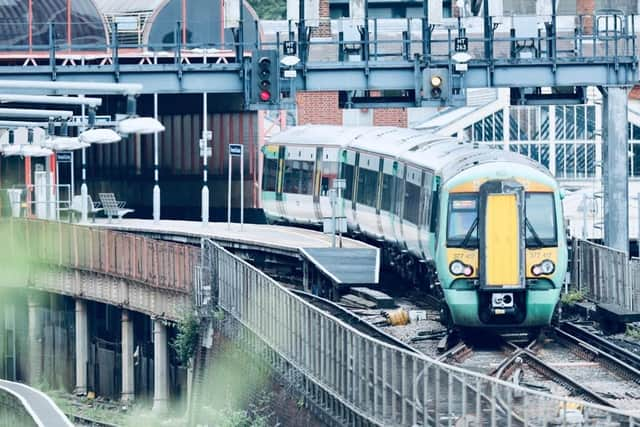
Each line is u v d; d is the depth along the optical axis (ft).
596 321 341.82
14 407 295.28
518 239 307.99
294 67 397.60
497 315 311.47
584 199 434.30
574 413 188.14
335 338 258.57
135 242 435.94
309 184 479.41
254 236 454.40
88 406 442.09
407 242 372.99
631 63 401.29
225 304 361.92
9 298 508.53
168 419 409.28
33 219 496.23
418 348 307.99
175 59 431.02
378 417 235.81
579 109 523.29
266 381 308.19
